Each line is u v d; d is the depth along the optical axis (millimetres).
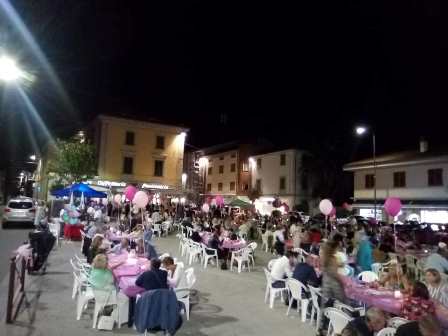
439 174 29000
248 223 23172
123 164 37781
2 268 11164
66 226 18906
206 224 20078
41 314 7309
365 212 34125
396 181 32000
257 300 9203
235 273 12844
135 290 6727
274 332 6922
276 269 8891
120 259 9117
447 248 11977
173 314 5688
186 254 15859
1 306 7660
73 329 6566
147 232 13805
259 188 47344
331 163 41250
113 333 6477
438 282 7227
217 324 7277
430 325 4355
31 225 23938
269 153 46250
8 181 50219
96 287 6746
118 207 25875
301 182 43000
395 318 5559
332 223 22094
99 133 38125
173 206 36062
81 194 21844
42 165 49375
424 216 29234
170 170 39938
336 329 5766
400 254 12789
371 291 7301
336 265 6672
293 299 8398
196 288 10297
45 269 11539
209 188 55656
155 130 39688
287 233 18109
